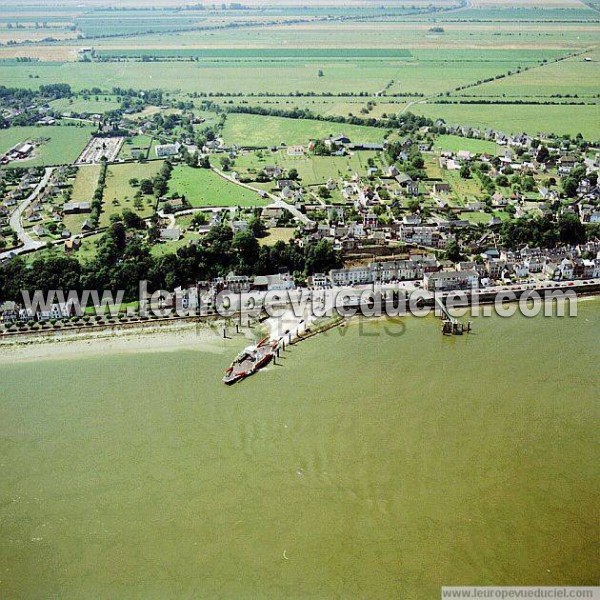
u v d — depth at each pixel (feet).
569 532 609.83
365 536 610.24
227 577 574.15
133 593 561.84
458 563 581.94
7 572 584.40
